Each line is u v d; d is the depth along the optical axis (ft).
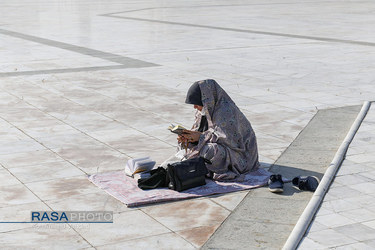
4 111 35.47
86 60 55.11
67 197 22.21
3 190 22.77
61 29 81.76
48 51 60.54
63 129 31.73
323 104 38.11
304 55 59.00
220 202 22.04
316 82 45.42
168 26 86.43
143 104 37.73
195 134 24.38
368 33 78.38
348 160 26.55
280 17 102.27
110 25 87.66
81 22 92.07
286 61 55.21
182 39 71.26
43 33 76.69
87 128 32.01
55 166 25.72
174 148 28.63
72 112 35.47
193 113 35.58
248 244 18.62
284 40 70.74
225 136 24.07
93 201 21.88
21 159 26.61
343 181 23.88
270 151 28.27
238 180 24.04
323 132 31.68
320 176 24.90
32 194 22.44
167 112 35.73
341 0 152.97
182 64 53.31
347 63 54.39
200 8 122.11
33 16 102.32
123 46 64.85
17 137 30.12
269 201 22.21
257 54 59.52
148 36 74.13
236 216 20.79
